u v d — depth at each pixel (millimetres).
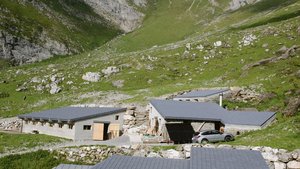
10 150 58688
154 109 69812
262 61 109688
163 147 50344
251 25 195750
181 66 136125
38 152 55062
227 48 146750
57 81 127375
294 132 47875
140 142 59844
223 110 66562
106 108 79875
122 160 33625
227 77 111750
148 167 31953
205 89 93438
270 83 86938
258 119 61281
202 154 33438
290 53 109812
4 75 145125
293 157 41594
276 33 149125
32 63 187750
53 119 72812
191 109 65375
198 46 153500
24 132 80250
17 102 110750
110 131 74250
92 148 53594
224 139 56438
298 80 85125
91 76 127875
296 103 66312
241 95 83375
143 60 145125
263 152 43188
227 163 30859
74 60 182500
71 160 53250
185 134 63500
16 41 198125
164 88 104688
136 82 122438
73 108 82562
